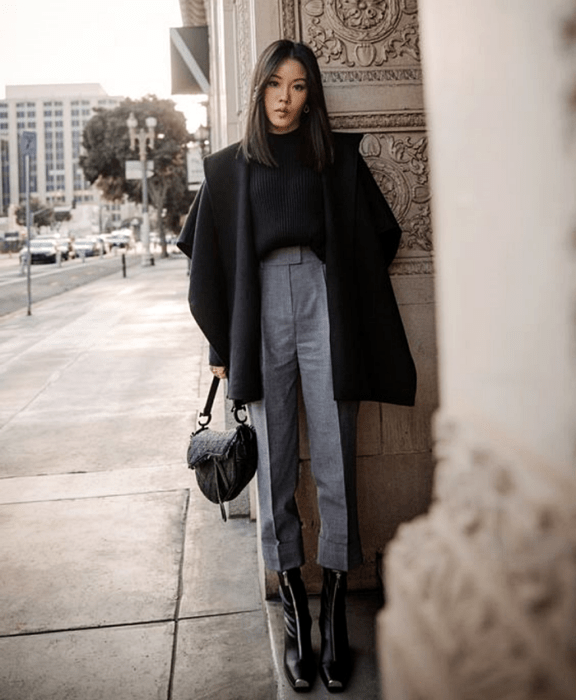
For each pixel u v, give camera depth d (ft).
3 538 10.56
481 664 1.74
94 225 371.35
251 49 7.99
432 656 1.92
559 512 1.58
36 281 81.66
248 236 6.64
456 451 2.00
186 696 6.70
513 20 1.64
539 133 1.59
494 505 1.81
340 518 6.89
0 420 17.93
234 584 8.98
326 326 6.73
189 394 20.54
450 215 2.01
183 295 56.08
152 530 10.82
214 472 7.13
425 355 8.20
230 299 7.00
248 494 11.23
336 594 6.87
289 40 7.10
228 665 7.18
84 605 8.49
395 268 8.09
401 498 8.33
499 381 1.80
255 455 7.09
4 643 7.66
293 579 7.00
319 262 6.77
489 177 1.79
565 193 1.53
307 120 6.72
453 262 2.01
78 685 6.88
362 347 6.99
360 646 7.16
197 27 25.95
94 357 27.25
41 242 143.02
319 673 6.66
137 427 16.94
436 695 1.88
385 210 7.18
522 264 1.68
